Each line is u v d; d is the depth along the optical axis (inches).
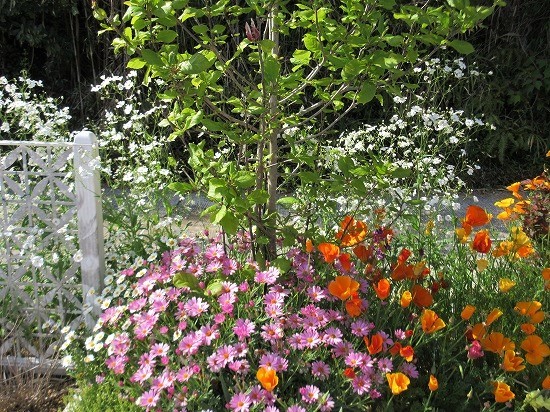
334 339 96.7
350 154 168.6
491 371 102.1
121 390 106.0
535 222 139.3
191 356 98.4
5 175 126.8
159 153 159.2
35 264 122.2
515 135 296.4
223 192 100.6
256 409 89.9
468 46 103.7
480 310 116.0
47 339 132.9
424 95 257.6
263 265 116.8
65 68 303.4
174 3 98.9
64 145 124.3
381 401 97.4
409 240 138.6
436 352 107.0
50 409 119.0
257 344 106.0
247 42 120.1
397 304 110.4
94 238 125.8
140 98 256.2
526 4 298.4
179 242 129.7
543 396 94.0
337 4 226.2
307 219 129.0
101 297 121.6
